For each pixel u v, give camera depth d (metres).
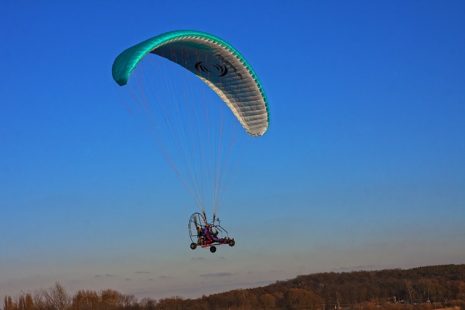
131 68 24.20
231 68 28.59
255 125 30.05
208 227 25.97
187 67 29.45
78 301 76.44
